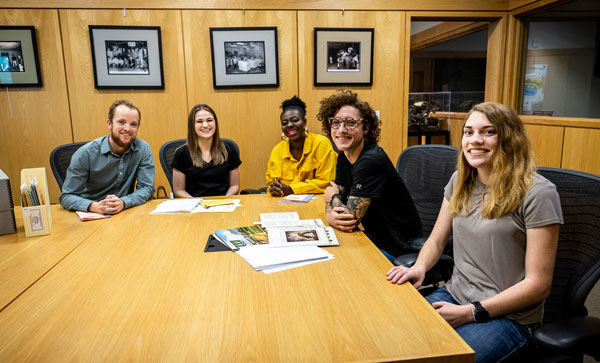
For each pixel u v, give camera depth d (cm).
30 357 85
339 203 179
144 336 92
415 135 464
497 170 121
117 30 336
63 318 101
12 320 101
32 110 339
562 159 320
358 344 88
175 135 358
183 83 352
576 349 96
